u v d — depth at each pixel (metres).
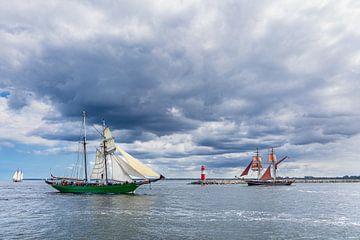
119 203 84.88
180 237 43.19
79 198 100.69
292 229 48.66
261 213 65.81
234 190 162.88
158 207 76.00
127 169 116.62
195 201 93.00
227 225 51.59
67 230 47.69
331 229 48.88
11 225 52.16
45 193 134.75
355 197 112.25
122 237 43.19
